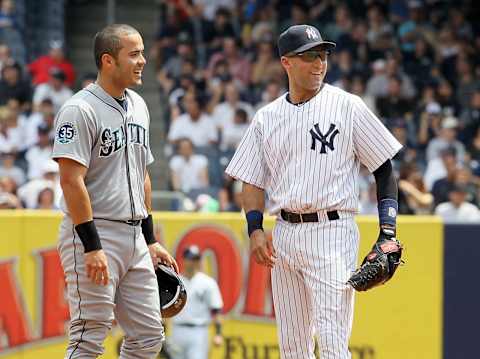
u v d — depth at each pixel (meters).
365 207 43.69
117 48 20.12
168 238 34.88
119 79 20.25
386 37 63.50
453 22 66.31
